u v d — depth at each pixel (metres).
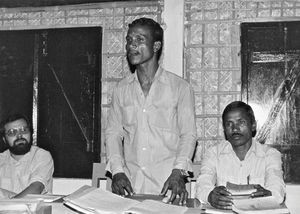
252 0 2.97
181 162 2.17
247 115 2.42
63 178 3.23
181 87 2.39
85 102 3.22
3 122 2.80
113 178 2.19
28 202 1.71
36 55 3.31
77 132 3.23
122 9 3.17
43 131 3.28
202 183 2.29
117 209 1.67
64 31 3.27
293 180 2.90
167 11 3.04
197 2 3.05
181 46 3.01
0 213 1.62
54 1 3.25
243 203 1.73
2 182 2.74
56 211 1.73
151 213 1.61
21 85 3.33
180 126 2.35
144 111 2.39
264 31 2.97
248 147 2.46
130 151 2.43
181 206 1.77
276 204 1.72
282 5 2.94
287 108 2.93
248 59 2.98
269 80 2.96
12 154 2.76
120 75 3.17
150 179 2.39
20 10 3.33
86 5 3.22
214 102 3.02
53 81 3.28
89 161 3.20
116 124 2.46
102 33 3.21
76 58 3.25
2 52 3.37
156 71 2.42
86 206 1.69
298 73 2.92
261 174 2.40
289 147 2.92
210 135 3.01
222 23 3.02
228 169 2.44
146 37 2.27
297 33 2.92
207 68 3.02
